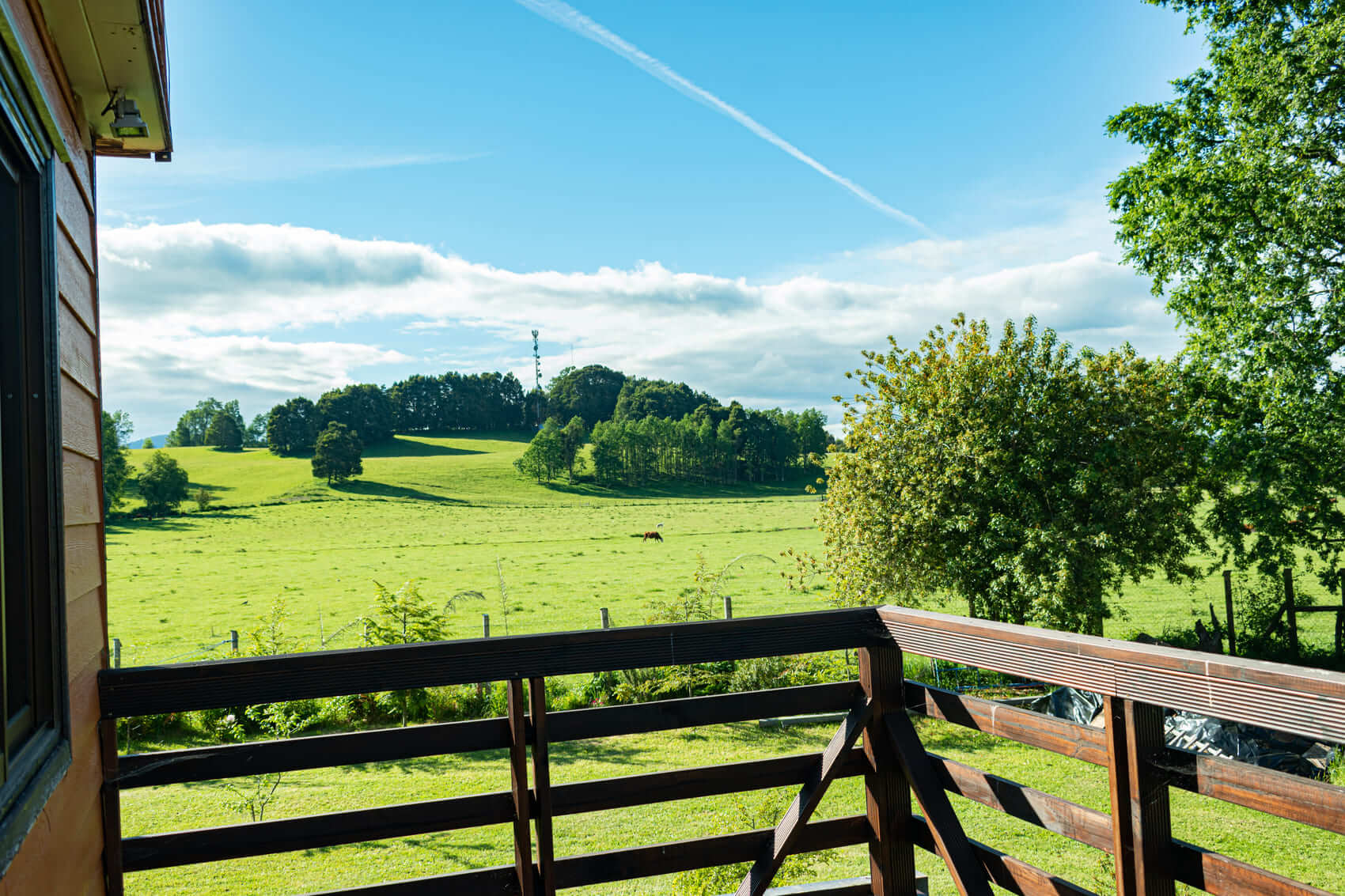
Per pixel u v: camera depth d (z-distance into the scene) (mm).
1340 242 14844
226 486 107312
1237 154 15930
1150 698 1734
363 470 120625
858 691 2648
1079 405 14031
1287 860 6684
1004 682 13125
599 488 113500
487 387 176625
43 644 1572
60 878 1634
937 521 13930
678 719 2434
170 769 2125
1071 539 13148
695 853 2506
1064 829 2000
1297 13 15203
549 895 2275
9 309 1486
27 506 1524
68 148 1924
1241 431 15891
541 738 2285
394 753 2230
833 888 2777
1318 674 1426
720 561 47000
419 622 14156
